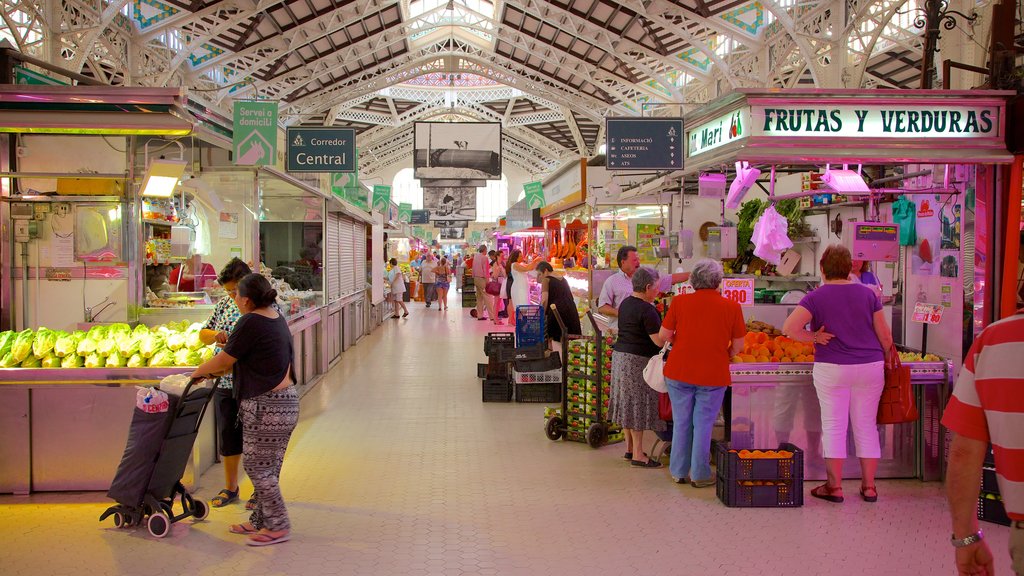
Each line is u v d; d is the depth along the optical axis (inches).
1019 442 69.1
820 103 181.5
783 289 272.4
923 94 181.6
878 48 674.2
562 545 148.1
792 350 193.3
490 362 300.7
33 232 208.5
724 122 195.2
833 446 172.6
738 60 717.9
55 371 176.9
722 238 238.8
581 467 205.5
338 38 883.4
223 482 191.8
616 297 248.7
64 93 173.6
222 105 875.4
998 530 159.3
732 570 136.0
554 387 296.8
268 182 315.3
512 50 1109.7
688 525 159.5
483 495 180.2
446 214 890.1
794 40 594.6
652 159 283.4
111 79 642.2
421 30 978.7
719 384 176.9
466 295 855.1
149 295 227.3
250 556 142.3
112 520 161.6
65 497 176.6
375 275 563.2
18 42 463.2
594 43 813.9
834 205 255.3
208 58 801.6
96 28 517.7
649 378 193.3
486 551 144.9
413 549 145.9
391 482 191.2
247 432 149.3
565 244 510.9
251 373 148.3
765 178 271.1
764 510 169.0
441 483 190.2
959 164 182.2
